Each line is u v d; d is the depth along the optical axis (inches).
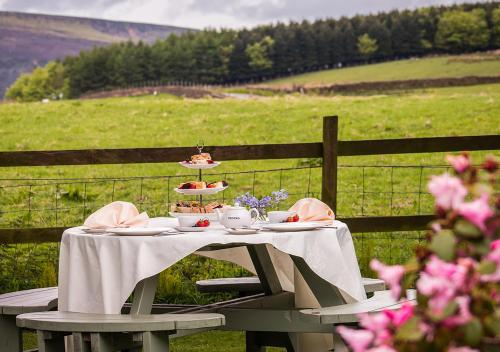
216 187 210.8
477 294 84.1
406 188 631.2
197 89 1750.7
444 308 83.3
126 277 182.7
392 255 401.4
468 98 1074.7
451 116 962.7
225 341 270.5
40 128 991.0
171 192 626.2
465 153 94.3
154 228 190.9
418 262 91.4
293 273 239.1
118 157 295.1
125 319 175.5
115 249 184.9
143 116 1060.5
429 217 295.3
